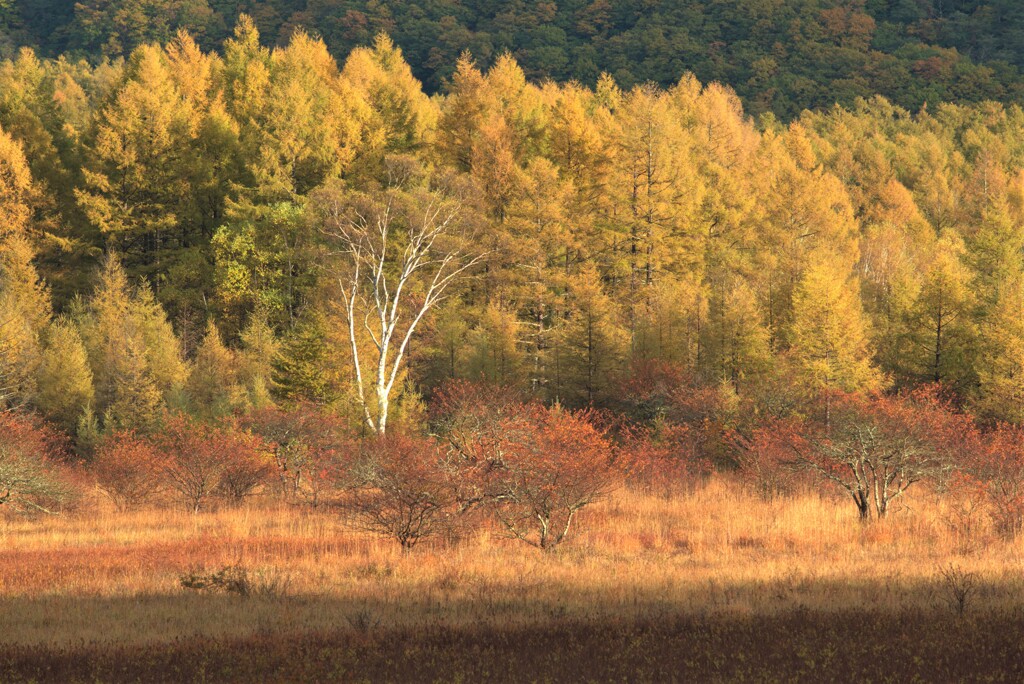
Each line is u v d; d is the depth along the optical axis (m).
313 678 31.25
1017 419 120.81
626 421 129.88
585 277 165.62
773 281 168.25
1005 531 66.12
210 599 47.16
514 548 64.50
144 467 92.19
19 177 194.38
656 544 65.25
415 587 50.06
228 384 146.75
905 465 76.31
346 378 134.88
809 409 108.94
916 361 140.75
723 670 30.95
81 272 198.88
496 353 153.38
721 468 112.81
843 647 33.16
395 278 166.12
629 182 196.50
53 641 37.28
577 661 32.28
